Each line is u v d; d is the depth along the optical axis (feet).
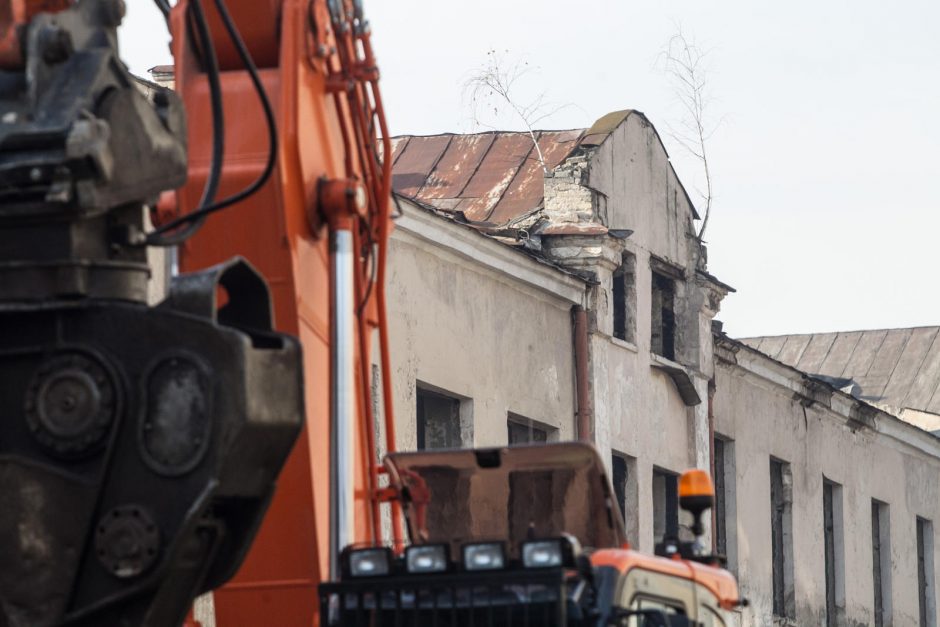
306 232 65.98
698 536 72.33
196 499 45.80
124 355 46.80
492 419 165.68
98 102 48.62
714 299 209.97
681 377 201.16
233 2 66.59
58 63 48.67
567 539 58.23
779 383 230.48
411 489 68.44
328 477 65.16
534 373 174.40
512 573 57.88
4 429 47.09
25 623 46.16
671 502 203.31
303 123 66.18
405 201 148.87
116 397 46.42
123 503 46.19
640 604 60.59
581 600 58.08
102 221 49.26
